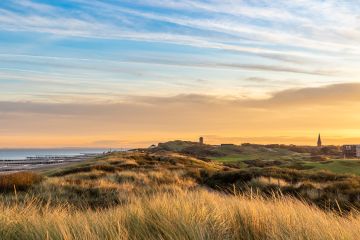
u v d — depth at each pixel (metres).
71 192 17.97
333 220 6.30
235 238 5.45
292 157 116.12
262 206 6.71
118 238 4.91
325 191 19.22
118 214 6.45
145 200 7.42
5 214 6.70
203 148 161.62
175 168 42.88
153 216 5.91
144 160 55.59
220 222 5.75
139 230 5.45
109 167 37.97
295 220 6.02
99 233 5.25
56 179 22.86
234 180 27.48
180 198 7.52
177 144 171.88
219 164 71.19
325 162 61.38
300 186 20.56
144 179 27.70
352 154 145.50
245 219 5.95
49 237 5.11
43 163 153.75
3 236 5.54
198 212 6.20
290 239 5.00
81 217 6.64
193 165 56.28
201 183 29.06
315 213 6.72
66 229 5.25
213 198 8.14
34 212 7.21
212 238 5.10
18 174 20.97
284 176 28.19
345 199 16.61
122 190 18.52
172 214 5.95
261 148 173.12
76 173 33.00
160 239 5.04
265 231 5.64
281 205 6.96
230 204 7.30
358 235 5.14
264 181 24.08
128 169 38.56
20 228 5.85
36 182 20.81
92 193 17.72
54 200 14.27
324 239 5.03
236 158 123.81
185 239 5.01
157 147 169.75
